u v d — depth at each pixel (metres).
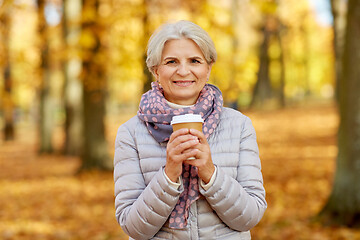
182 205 1.94
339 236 5.64
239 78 8.97
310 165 11.08
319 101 39.47
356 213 5.92
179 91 2.01
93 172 11.78
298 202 7.57
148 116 1.99
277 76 35.56
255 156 2.07
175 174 1.84
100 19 9.45
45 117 18.75
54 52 10.16
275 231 5.98
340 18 11.38
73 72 16.91
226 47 9.59
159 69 2.04
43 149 18.72
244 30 24.42
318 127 19.42
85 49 9.91
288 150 13.98
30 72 12.12
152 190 1.86
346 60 5.86
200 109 1.98
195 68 2.00
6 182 11.89
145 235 1.94
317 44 40.47
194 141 1.76
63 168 14.02
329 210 6.19
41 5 10.84
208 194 1.87
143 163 2.00
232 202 1.88
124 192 2.02
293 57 40.03
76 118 17.44
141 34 8.57
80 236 6.30
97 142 11.98
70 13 12.86
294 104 37.19
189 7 8.95
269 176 10.16
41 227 6.91
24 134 34.31
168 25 2.03
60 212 7.96
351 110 5.89
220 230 1.98
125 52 9.07
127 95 40.25
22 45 13.21
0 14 9.83
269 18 26.58
